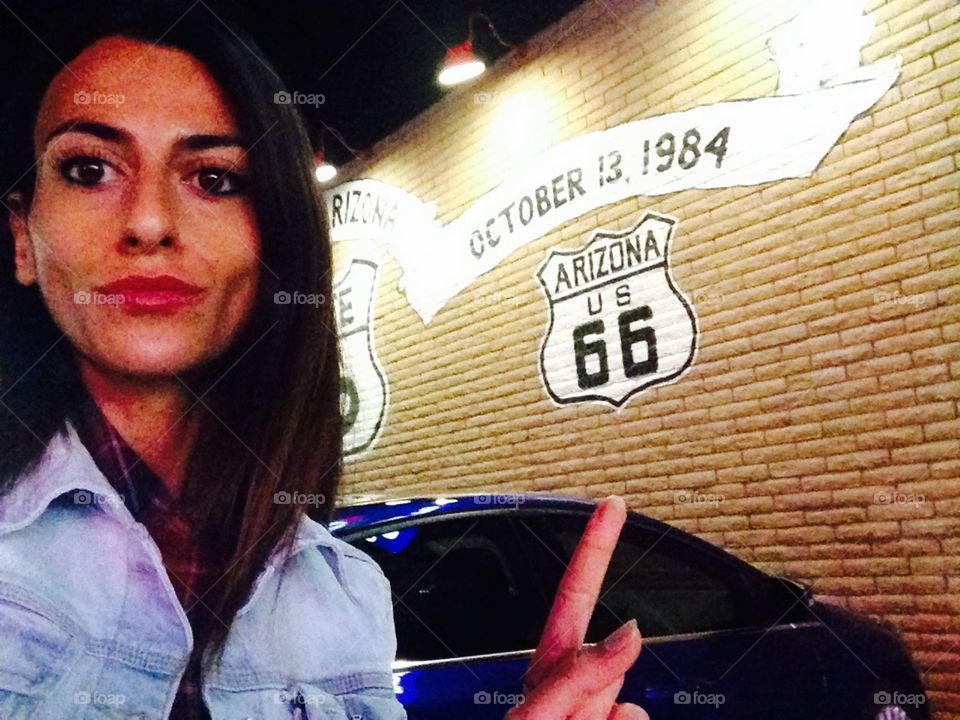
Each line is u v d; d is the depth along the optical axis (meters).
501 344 5.29
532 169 5.11
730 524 4.13
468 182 5.51
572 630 0.91
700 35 4.29
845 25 3.75
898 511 3.55
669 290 4.41
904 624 3.52
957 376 3.38
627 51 4.61
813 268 3.85
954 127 3.42
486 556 2.30
